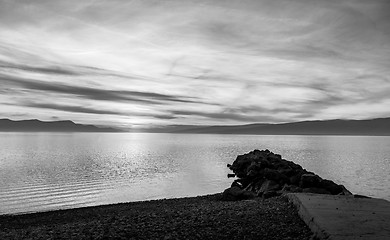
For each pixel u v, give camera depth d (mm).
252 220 13891
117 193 44156
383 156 120000
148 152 141875
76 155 118875
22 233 14586
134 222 14781
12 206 35469
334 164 89250
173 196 41906
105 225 14469
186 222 14203
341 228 11078
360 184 54281
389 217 12320
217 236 12102
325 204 14297
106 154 126312
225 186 50344
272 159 47406
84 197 41156
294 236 11648
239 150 158250
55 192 44594
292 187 25719
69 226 15555
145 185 51500
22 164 84250
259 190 30125
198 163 90812
